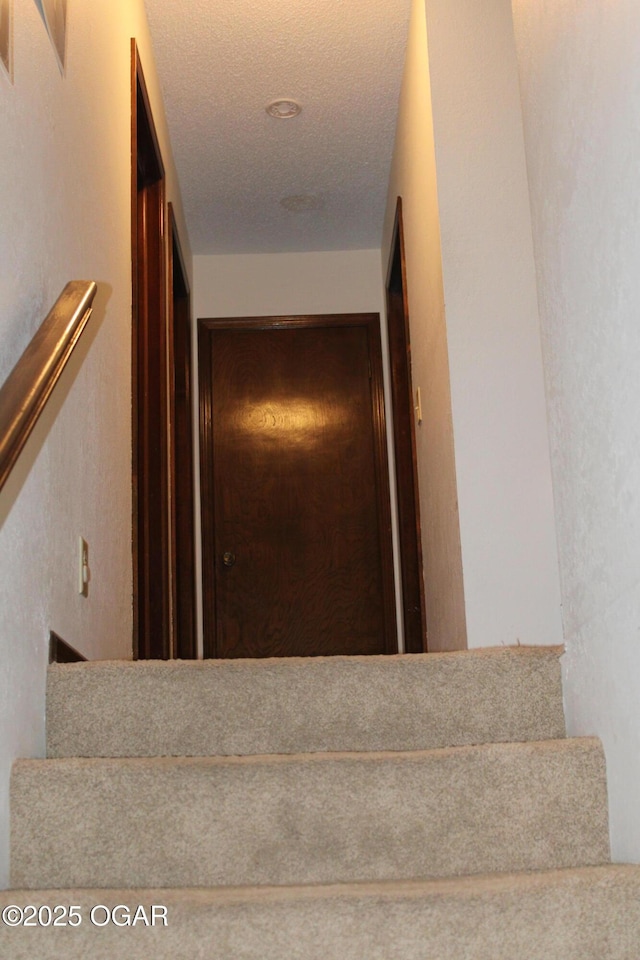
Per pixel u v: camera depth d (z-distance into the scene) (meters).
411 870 1.55
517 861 1.56
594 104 1.53
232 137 4.21
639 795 1.43
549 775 1.58
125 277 2.91
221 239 4.98
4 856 1.50
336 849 1.54
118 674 1.83
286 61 3.81
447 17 3.15
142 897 1.34
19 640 1.65
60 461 2.00
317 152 4.34
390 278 4.76
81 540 2.18
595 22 1.51
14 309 1.69
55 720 1.82
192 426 4.86
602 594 1.60
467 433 2.86
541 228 1.93
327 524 4.84
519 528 2.80
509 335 2.92
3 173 1.65
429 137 3.15
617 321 1.46
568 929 1.33
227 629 4.70
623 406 1.45
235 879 1.53
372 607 4.74
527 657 1.86
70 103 2.23
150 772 1.56
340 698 1.83
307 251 5.11
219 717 1.82
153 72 3.70
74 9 2.31
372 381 4.98
